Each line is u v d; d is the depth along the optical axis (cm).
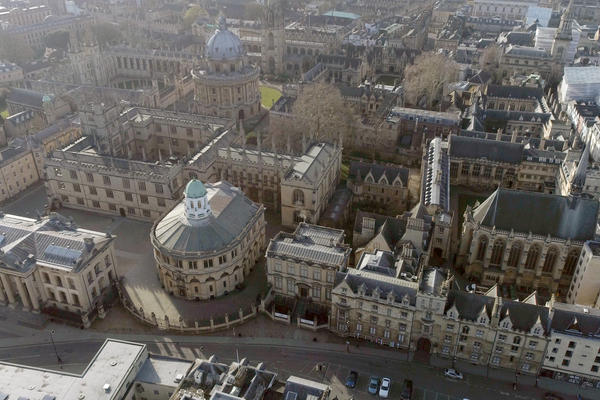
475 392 11400
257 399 9406
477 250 14388
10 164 18638
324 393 9412
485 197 18950
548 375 11762
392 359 12256
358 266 13288
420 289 11669
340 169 19075
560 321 11194
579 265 13225
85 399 9481
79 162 17238
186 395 9281
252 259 15062
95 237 13900
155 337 12825
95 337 12862
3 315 13562
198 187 13350
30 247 13338
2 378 9912
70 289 13125
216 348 12494
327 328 13025
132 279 14675
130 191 16962
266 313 13450
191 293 13788
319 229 14075
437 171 16638
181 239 13400
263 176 17238
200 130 19975
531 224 13750
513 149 18925
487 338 11644
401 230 14438
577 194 14750
